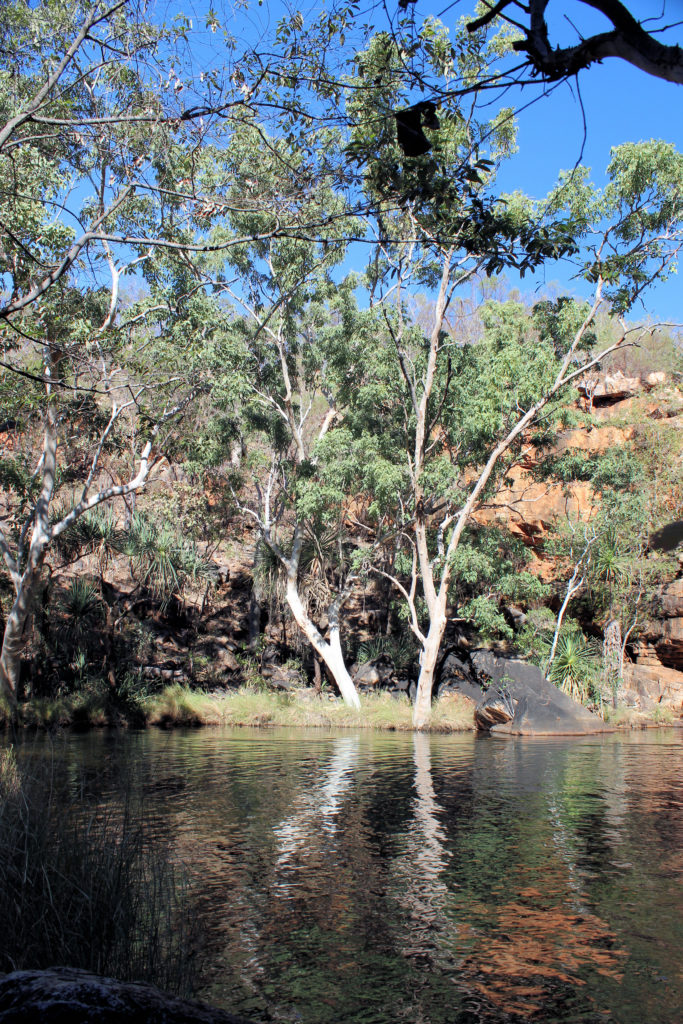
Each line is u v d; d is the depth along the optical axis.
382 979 5.47
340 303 30.33
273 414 31.23
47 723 23.98
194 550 33.62
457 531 27.30
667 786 13.90
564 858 8.72
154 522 31.73
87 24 8.55
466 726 27.58
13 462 24.66
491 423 26.39
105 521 29.31
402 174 7.23
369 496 33.25
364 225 26.92
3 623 26.97
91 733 23.17
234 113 8.80
